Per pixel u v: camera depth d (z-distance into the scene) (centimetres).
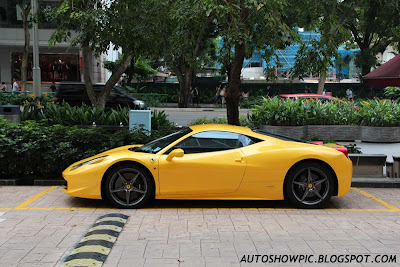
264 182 598
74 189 595
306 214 584
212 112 2755
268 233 495
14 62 3316
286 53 4025
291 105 1282
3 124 799
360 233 499
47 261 401
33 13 1712
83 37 914
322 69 938
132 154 602
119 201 598
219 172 591
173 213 582
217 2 799
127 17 932
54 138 771
